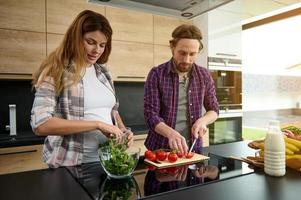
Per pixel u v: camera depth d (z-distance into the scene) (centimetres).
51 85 102
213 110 160
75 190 82
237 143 158
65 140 110
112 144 96
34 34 207
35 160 192
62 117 111
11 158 183
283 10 300
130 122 287
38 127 98
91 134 114
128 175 93
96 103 119
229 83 297
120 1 129
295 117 380
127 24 248
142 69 258
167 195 77
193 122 155
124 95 283
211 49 281
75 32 107
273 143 93
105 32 110
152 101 147
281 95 384
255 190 80
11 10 198
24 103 234
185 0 127
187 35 131
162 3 132
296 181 88
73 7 221
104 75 128
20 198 75
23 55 203
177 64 143
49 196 77
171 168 104
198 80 156
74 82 108
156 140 149
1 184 86
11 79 214
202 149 140
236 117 303
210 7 138
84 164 111
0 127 223
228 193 78
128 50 250
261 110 363
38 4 208
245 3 272
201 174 97
